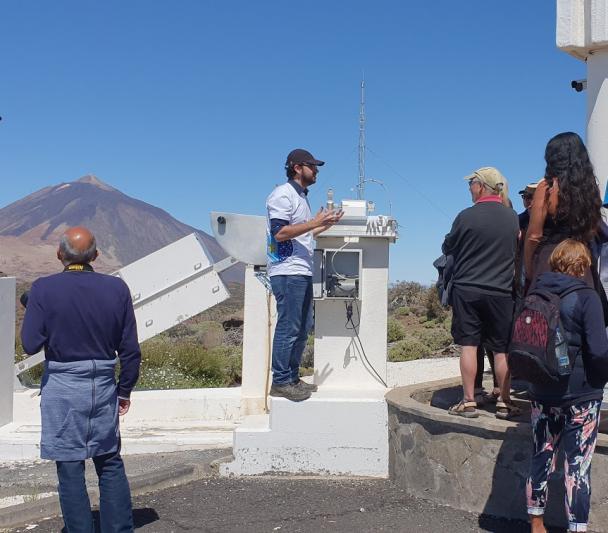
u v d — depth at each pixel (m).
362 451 6.60
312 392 7.01
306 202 6.73
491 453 5.53
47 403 4.83
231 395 10.12
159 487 6.45
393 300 39.84
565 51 6.77
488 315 5.79
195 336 25.00
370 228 7.21
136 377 5.12
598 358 4.48
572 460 4.66
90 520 4.92
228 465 6.75
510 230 5.83
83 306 4.85
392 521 5.54
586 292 4.57
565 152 5.11
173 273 10.62
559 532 5.18
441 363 17.25
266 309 10.09
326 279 7.23
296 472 6.68
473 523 5.44
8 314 9.93
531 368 4.58
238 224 8.17
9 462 8.70
